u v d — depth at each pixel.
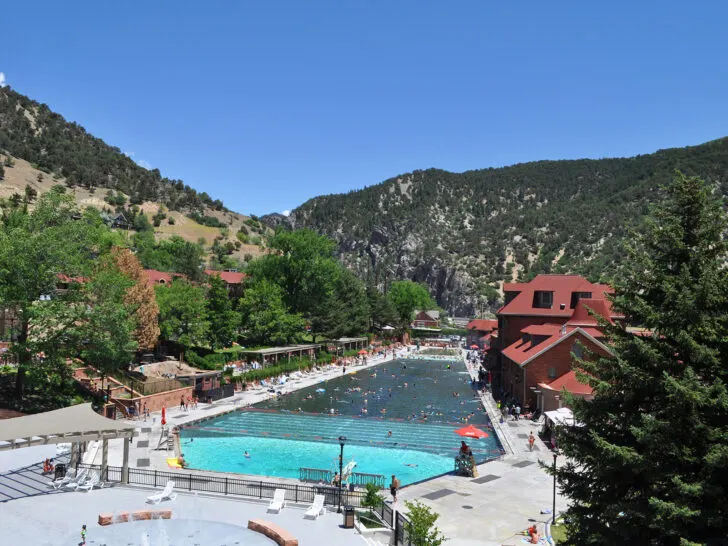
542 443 42.00
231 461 38.75
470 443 45.28
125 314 42.78
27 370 38.97
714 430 15.36
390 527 22.70
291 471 36.62
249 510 24.75
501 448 42.47
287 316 92.19
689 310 15.97
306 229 105.75
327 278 105.81
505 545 22.20
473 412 59.69
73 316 40.03
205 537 21.02
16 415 37.09
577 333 51.56
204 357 70.75
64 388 43.50
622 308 18.36
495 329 107.62
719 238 17.48
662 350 17.33
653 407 17.77
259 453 41.09
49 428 25.58
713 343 16.61
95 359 42.97
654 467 15.85
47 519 22.42
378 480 33.25
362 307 127.62
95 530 21.36
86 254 44.75
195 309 70.31
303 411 58.50
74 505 24.31
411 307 183.88
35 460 31.42
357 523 22.86
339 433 48.50
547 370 52.56
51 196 42.25
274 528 21.31
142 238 184.00
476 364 104.94
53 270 40.03
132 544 20.02
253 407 59.59
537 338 58.81
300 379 79.62
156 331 59.28
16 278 39.59
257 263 106.81
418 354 128.12
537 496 29.09
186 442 43.69
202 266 127.69
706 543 15.02
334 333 104.62
